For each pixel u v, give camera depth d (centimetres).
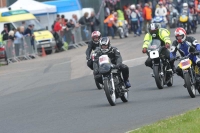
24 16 9094
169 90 4172
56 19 9362
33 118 3462
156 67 4225
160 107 3388
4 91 5319
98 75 3659
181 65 3588
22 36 8575
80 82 5369
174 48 3744
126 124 2928
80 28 9831
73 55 8319
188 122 2633
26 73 6675
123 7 11862
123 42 9538
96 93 4478
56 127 3036
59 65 7156
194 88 3681
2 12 9019
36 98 4544
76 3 10300
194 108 3184
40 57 8675
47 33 9006
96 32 4734
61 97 4434
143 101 3734
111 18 10681
